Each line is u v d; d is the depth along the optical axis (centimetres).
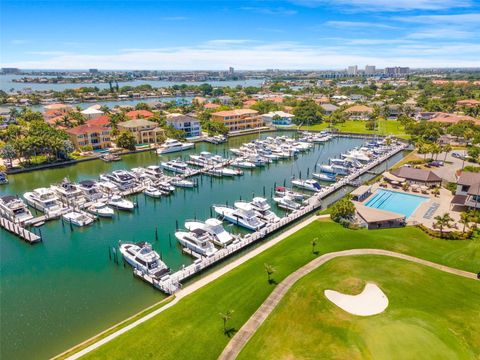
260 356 3475
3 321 4419
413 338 3594
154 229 7038
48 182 10050
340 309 4106
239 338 3753
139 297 4888
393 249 5553
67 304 4756
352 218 6756
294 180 9775
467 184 7438
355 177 10112
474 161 10894
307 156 13075
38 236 6538
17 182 10044
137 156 12888
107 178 9800
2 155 10856
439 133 13562
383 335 3650
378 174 10275
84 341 4044
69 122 15550
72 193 8350
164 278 5112
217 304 4338
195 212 7881
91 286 5169
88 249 6266
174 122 15438
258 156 11956
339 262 5138
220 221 6856
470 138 13138
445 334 3659
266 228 6731
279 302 4331
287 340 3681
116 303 4762
